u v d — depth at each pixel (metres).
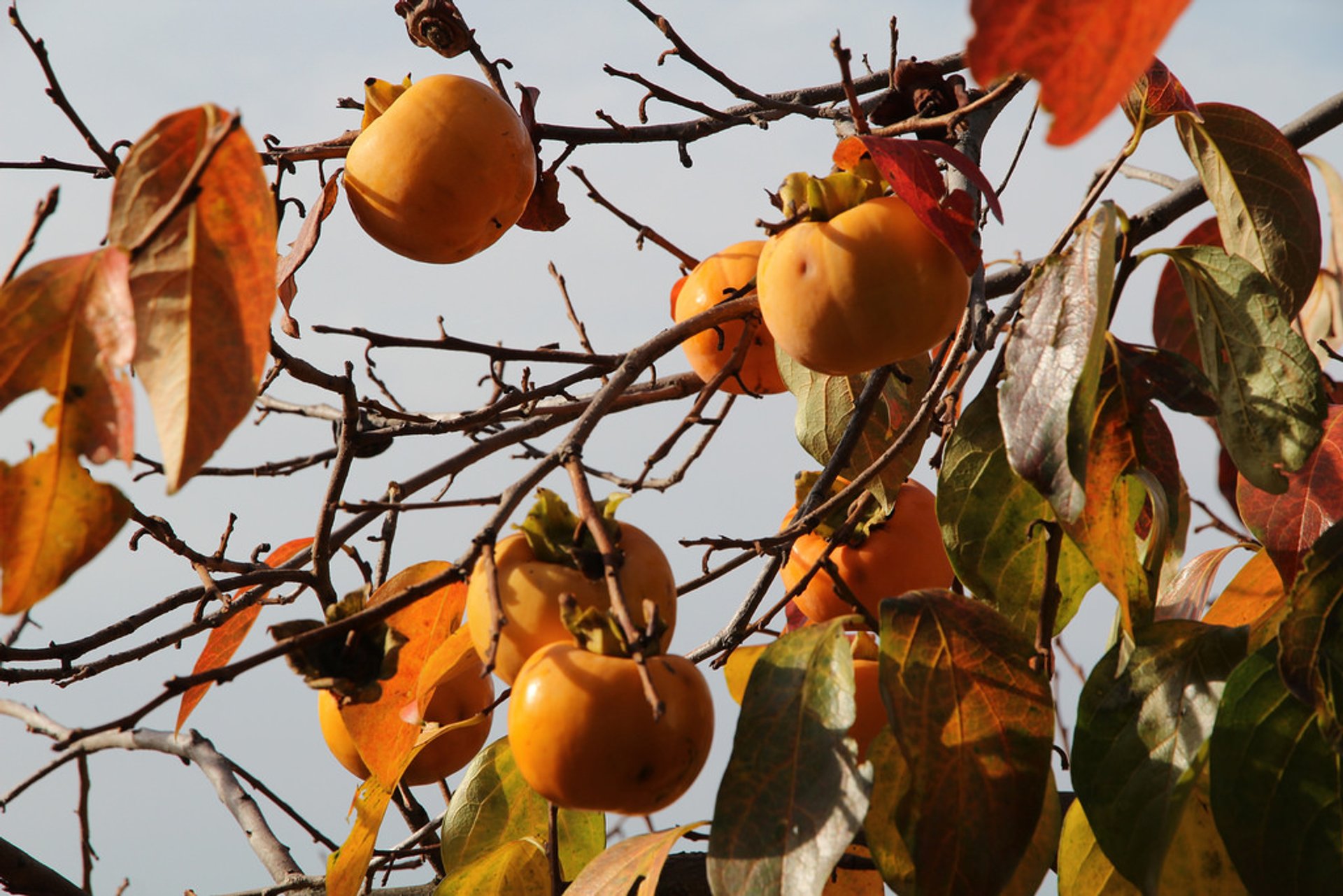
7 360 1.87
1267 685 2.05
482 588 1.98
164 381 1.88
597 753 1.94
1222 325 2.07
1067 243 2.08
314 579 2.24
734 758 2.00
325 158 2.19
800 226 2.04
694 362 2.26
